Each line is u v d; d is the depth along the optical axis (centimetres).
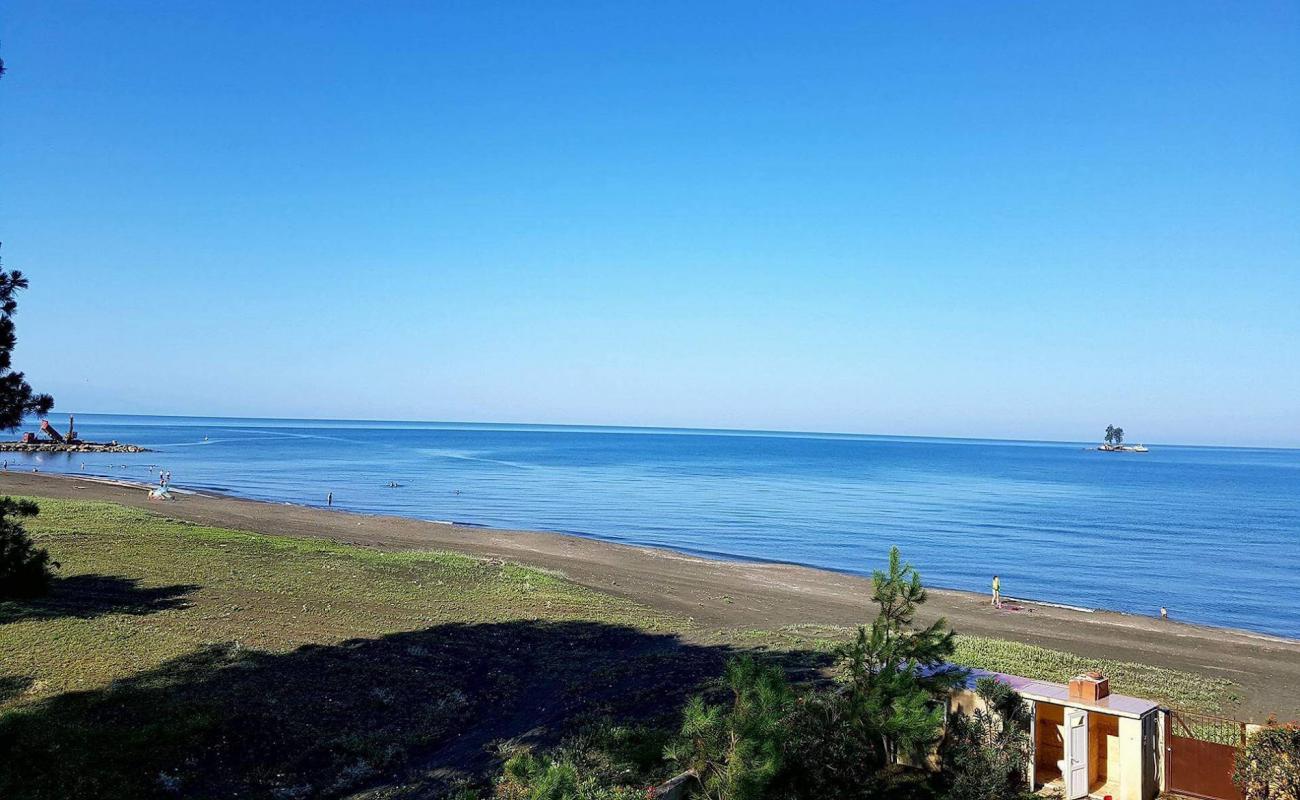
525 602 3384
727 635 2977
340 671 2236
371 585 3456
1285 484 15238
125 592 2980
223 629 2556
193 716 1817
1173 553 6694
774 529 7556
